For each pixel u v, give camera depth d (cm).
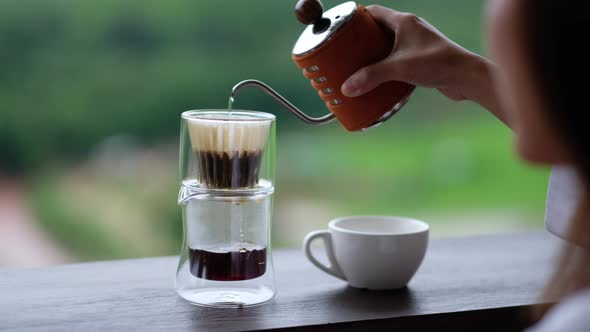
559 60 60
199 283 93
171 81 337
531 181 336
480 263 107
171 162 331
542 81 61
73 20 329
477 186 337
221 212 92
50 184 324
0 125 326
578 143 61
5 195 322
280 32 338
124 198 324
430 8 317
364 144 335
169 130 337
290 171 325
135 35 334
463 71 95
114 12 333
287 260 107
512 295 97
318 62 94
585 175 62
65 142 328
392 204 331
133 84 335
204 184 92
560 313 63
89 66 331
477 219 332
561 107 61
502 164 336
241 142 90
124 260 106
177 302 93
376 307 93
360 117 96
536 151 63
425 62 94
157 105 336
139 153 331
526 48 61
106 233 316
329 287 98
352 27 94
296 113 97
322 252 110
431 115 341
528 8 60
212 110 95
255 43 338
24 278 99
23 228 317
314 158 327
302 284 99
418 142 338
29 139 328
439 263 107
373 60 95
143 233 315
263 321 89
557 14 60
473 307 93
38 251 311
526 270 105
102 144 333
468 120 340
